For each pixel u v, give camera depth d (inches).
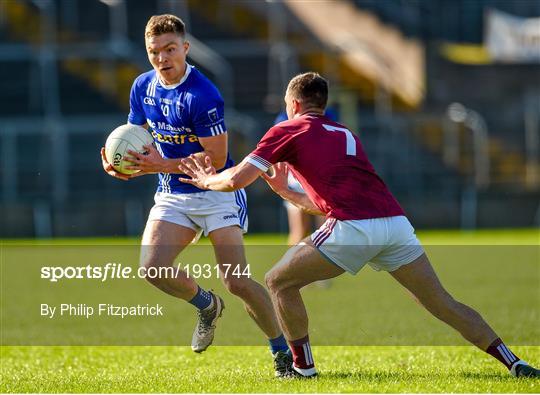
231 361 1090.1
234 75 4589.1
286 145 884.0
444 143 4296.3
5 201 3700.8
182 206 982.4
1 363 1093.8
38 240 3499.0
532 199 3969.0
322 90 914.1
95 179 3900.1
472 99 4680.1
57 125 3875.5
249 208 3703.3
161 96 975.6
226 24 4810.5
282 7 4862.2
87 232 3639.3
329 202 879.7
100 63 4419.3
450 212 3917.3
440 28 5039.4
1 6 4547.2
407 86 4687.5
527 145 4468.5
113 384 907.4
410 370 976.9
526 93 4783.5
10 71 4328.3
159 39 940.6
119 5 4581.7
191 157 931.3
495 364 1013.8
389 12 4867.1
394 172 4156.0
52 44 4431.6
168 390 860.6
